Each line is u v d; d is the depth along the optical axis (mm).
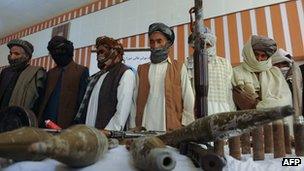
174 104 1446
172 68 1549
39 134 421
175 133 583
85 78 1867
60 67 1942
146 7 3436
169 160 424
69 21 4137
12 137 404
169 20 3211
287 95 1508
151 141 477
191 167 506
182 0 3191
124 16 3594
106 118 1415
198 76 726
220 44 2850
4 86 1983
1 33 5090
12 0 3922
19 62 2031
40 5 4035
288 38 2557
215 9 2963
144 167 441
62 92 1788
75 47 3934
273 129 648
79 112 1597
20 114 748
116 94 1456
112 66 1650
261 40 1627
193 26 789
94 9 3912
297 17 2562
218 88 1517
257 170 538
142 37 3361
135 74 1625
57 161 474
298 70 1782
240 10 2836
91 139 449
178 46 3059
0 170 496
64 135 422
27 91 1854
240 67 1719
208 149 533
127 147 592
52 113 1753
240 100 1479
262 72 1623
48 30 4379
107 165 484
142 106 1486
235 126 487
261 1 2756
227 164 531
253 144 622
